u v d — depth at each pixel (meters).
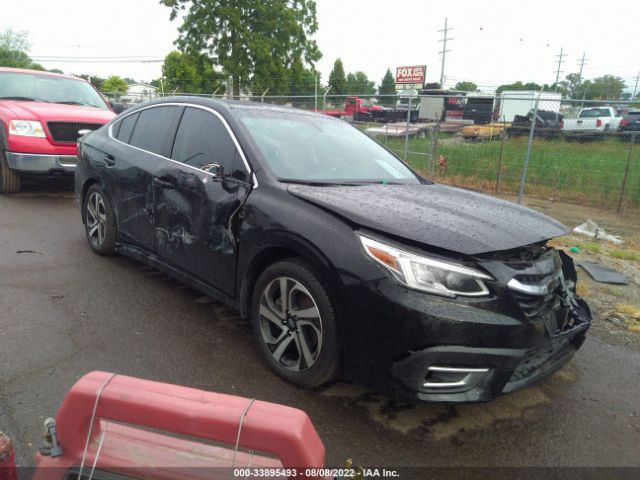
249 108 3.94
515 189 11.91
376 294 2.51
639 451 2.66
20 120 7.21
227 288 3.42
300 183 3.30
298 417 1.40
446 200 3.36
